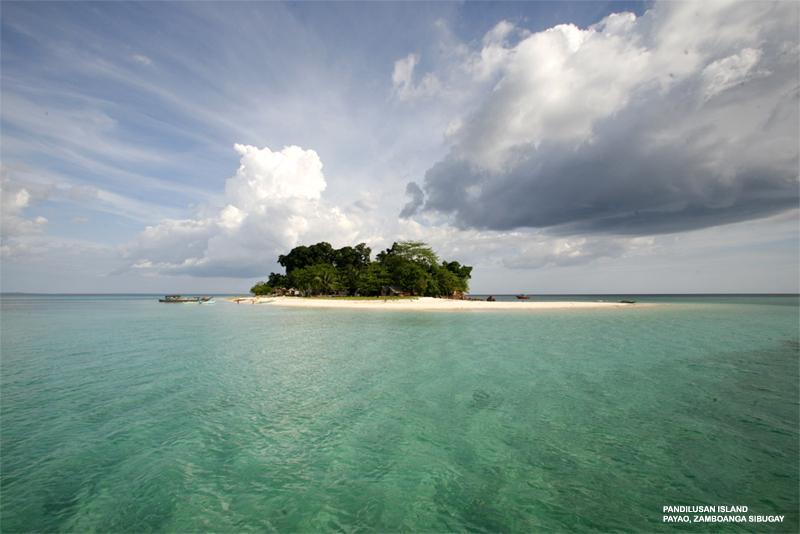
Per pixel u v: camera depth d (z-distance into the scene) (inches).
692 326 1380.4
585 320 1663.4
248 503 263.6
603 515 249.4
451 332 1209.4
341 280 4128.9
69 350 875.4
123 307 3112.7
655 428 390.3
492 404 468.8
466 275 4320.9
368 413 438.6
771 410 444.8
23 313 2273.6
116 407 463.2
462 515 250.1
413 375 621.6
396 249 3934.5
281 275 5039.4
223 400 489.4
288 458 327.9
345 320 1679.4
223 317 1904.5
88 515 251.0
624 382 573.9
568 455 332.2
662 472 302.5
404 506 259.4
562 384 563.8
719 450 340.8
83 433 383.2
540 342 981.2
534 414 433.1
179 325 1478.8
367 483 287.7
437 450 342.6
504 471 304.7
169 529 237.9
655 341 992.9
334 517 248.5
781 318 1744.6
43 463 319.9
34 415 434.3
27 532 234.8
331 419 420.2
